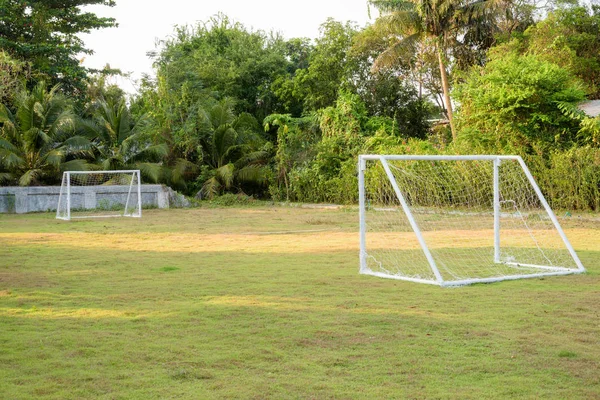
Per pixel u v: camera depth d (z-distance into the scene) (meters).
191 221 22.14
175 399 4.54
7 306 7.75
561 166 22.94
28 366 5.34
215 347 5.84
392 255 12.47
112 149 33.50
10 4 38.44
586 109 26.23
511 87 25.34
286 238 16.14
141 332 6.42
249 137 36.66
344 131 33.88
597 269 10.50
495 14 32.72
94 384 4.88
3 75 33.06
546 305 7.57
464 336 6.14
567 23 32.12
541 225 18.62
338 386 4.77
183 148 35.78
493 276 9.92
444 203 24.86
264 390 4.70
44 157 30.78
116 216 24.92
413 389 4.70
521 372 5.06
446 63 34.69
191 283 9.29
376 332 6.32
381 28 34.00
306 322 6.75
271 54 43.88
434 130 39.59
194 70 42.19
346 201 30.91
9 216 25.62
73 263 11.59
